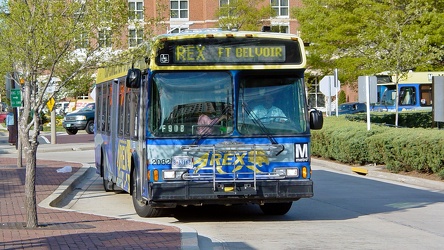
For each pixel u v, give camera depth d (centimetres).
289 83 1319
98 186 2108
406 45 3422
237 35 1302
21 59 1206
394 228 1280
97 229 1171
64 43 1206
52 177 2178
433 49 3800
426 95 4794
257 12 5788
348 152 2542
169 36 1287
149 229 1171
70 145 3881
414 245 1104
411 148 2122
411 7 4088
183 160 1273
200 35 1293
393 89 4850
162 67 1283
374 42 4075
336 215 1459
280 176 1287
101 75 1955
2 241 1048
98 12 1207
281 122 1303
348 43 4406
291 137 1298
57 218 1315
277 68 1308
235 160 1278
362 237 1184
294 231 1254
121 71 1616
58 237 1084
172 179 1268
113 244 1023
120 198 1805
